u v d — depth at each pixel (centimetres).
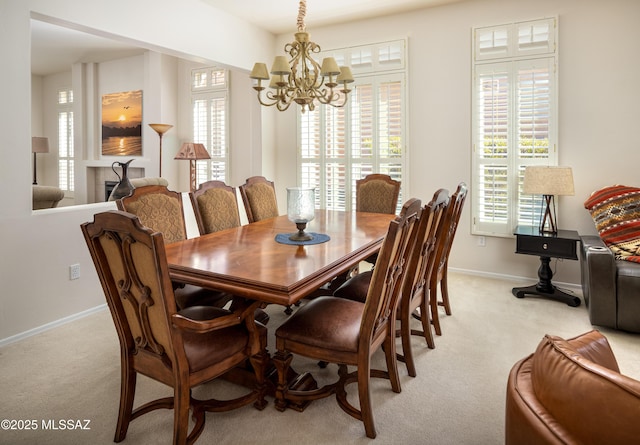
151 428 186
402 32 452
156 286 146
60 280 304
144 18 355
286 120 534
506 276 421
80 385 222
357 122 482
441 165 443
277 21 476
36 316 289
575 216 386
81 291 320
